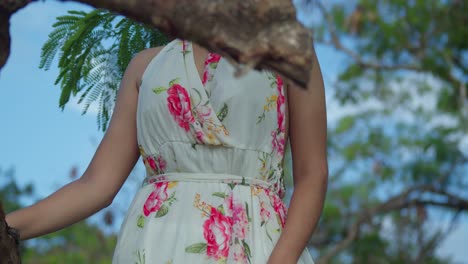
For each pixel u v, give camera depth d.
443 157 9.96
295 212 2.31
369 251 9.84
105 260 8.90
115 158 2.46
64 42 2.46
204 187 2.28
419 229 9.67
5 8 1.55
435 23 9.84
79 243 8.90
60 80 2.52
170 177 2.32
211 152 2.28
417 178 10.08
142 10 1.47
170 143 2.31
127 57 2.53
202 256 2.21
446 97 10.05
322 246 10.08
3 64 1.60
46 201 2.37
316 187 2.35
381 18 9.97
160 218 2.27
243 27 1.46
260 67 1.51
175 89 2.31
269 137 2.33
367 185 10.45
